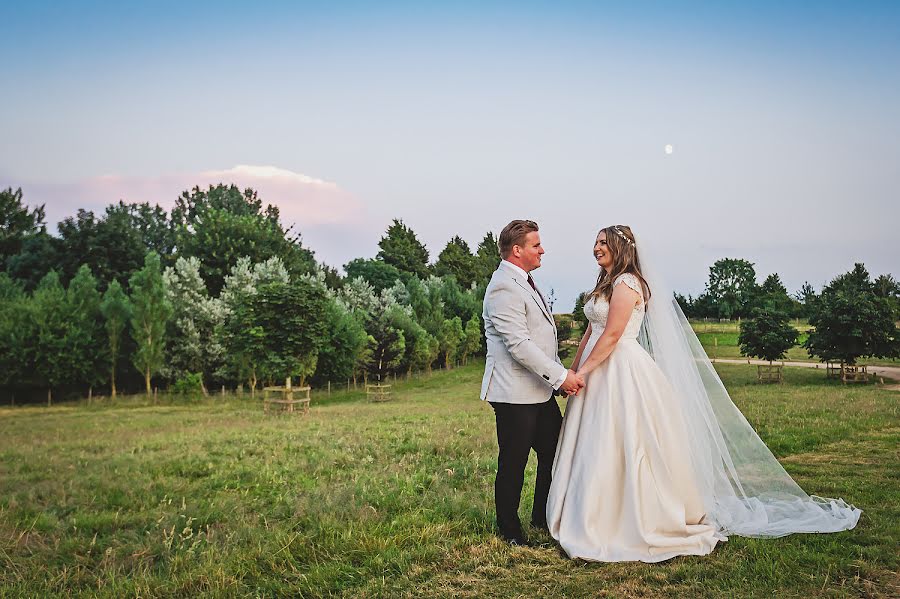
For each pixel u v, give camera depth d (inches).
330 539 176.1
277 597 145.6
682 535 168.2
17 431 553.0
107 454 366.3
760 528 180.1
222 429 517.7
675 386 191.2
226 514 215.6
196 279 1364.4
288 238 2394.2
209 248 1871.3
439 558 162.6
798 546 167.3
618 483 172.1
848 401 577.0
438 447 348.2
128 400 1122.0
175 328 1299.2
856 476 247.1
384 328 1363.2
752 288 2682.1
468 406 743.7
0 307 1202.0
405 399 1063.6
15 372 1106.1
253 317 1005.2
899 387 877.8
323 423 535.2
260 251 1920.5
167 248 2691.9
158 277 1215.6
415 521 191.5
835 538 172.2
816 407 514.6
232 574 155.0
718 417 208.1
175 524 202.2
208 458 335.9
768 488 201.0
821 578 144.3
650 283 192.1
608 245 190.5
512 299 178.2
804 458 289.3
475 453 327.6
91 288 1249.4
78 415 804.0
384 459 317.1
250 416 716.7
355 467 301.3
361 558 165.0
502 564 158.7
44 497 252.4
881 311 1007.0
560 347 1369.3
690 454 185.8
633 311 186.7
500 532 178.9
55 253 1646.2
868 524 183.2
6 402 1156.5
